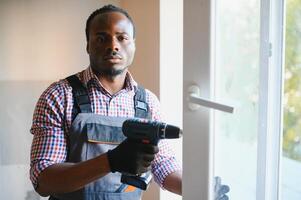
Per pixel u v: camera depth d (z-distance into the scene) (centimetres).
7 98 169
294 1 101
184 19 82
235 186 89
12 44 168
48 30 173
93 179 99
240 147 88
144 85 172
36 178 105
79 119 113
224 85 86
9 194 172
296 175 104
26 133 172
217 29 83
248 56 88
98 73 122
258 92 89
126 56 122
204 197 85
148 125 97
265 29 89
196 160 84
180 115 166
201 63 82
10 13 167
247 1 88
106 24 119
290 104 103
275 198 93
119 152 97
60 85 116
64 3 174
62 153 112
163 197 168
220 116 85
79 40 177
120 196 116
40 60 173
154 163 122
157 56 162
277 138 93
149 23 167
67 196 114
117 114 121
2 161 170
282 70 93
